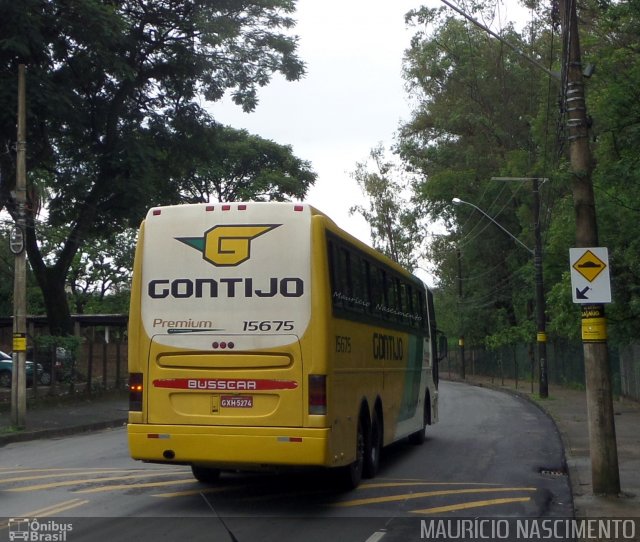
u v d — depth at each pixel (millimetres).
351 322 10883
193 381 9773
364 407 11609
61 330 31547
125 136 29031
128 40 27438
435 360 18938
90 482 11727
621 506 9617
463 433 19547
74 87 27359
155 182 32688
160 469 13133
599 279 10398
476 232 47000
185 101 31938
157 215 10148
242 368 9680
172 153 32812
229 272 9844
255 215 9898
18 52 23375
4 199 26359
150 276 10070
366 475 12086
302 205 9875
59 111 24250
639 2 14961
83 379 29969
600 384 10414
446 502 10305
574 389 38000
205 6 30344
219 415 9672
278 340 9648
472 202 44625
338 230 10562
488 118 44000
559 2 11523
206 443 9641
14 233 19922
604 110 15523
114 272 55031
